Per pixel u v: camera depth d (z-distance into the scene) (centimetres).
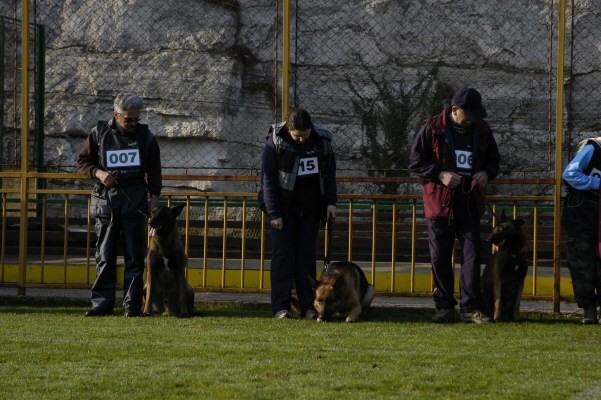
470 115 1088
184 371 763
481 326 1087
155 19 2684
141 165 1184
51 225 1670
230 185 2380
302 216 1184
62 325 1084
